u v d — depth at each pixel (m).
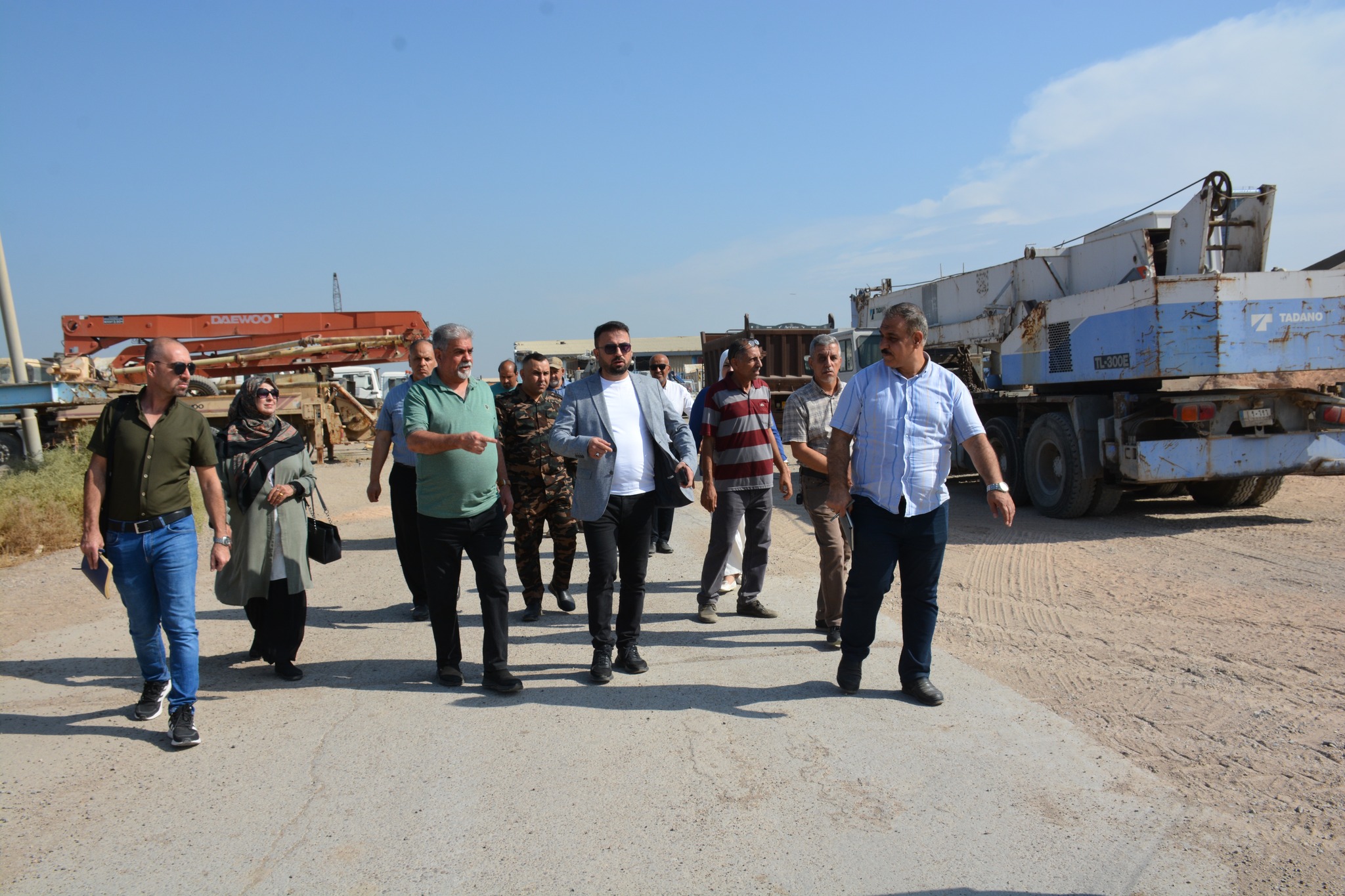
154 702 4.29
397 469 5.97
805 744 3.83
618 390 4.77
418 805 3.36
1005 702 4.28
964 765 3.61
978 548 8.27
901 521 4.19
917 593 4.25
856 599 4.32
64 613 6.26
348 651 5.38
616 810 3.29
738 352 5.61
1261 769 3.54
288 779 3.60
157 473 3.93
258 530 4.72
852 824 3.16
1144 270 9.09
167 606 3.92
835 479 4.26
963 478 13.77
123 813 3.33
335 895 2.79
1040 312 10.05
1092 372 9.27
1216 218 8.76
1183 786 3.40
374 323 21.66
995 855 2.94
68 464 11.66
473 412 4.56
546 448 5.98
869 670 4.79
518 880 2.85
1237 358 8.34
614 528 4.69
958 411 4.20
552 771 3.63
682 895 2.76
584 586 7.07
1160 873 2.82
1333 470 8.93
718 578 5.79
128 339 20.12
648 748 3.83
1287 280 8.45
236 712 4.36
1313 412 8.95
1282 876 2.79
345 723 4.19
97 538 3.92
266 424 4.85
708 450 5.70
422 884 2.84
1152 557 7.64
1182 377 8.77
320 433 18.81
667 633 5.56
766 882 2.81
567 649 5.33
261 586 4.70
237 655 5.33
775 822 3.18
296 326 21.31
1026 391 11.32
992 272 11.57
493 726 4.11
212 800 3.43
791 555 8.15
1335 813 3.17
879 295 15.05
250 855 3.02
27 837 3.16
